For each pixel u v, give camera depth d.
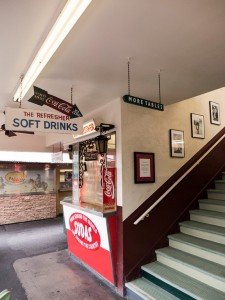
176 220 3.85
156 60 2.44
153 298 2.79
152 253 3.48
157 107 2.97
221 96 5.21
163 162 3.87
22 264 4.21
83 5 1.58
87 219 3.76
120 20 1.78
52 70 2.66
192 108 4.49
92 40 2.05
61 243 5.39
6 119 2.55
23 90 3.19
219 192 4.23
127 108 3.55
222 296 2.53
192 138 4.40
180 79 2.93
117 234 3.34
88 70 2.66
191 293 2.59
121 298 3.11
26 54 2.31
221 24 1.86
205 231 3.44
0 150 6.60
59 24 1.81
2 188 7.36
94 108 4.11
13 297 3.14
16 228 6.79
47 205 8.09
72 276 3.73
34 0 1.62
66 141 5.54
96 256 3.62
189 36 2.02
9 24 1.87
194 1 1.60
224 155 5.10
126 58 2.39
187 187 4.14
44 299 3.09
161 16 1.75
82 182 4.44
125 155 3.42
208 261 3.03
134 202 3.42
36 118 2.72
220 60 2.45
